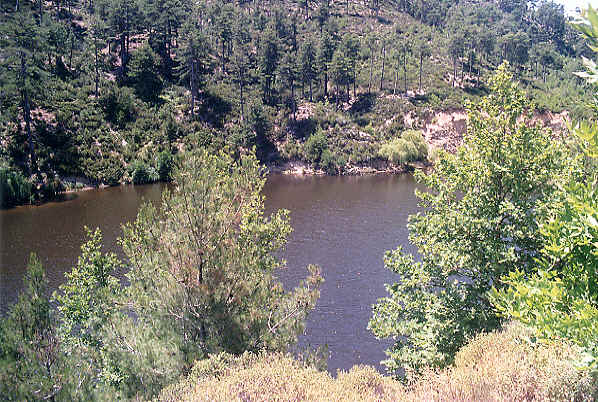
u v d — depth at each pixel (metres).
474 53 120.38
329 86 105.75
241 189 12.32
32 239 38.78
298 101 97.44
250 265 11.95
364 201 56.34
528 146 11.95
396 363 13.28
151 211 11.79
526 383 6.06
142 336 11.24
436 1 171.62
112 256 15.59
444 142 91.06
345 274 32.12
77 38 88.19
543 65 131.62
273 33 100.00
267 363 9.75
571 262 5.52
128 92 77.69
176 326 11.46
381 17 155.62
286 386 8.25
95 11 96.44
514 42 124.62
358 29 142.38
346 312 26.36
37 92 66.81
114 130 71.62
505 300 5.55
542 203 10.95
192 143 74.56
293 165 83.12
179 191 11.22
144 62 82.31
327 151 82.62
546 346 6.70
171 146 73.19
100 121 71.06
